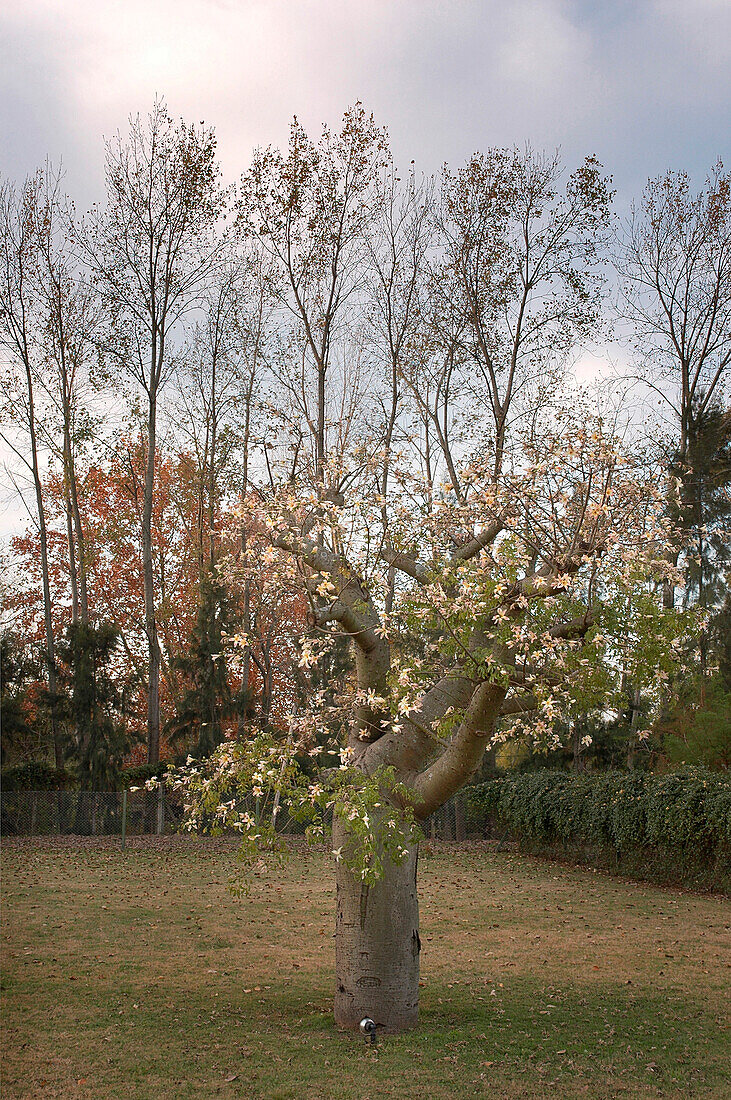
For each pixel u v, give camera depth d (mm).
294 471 9320
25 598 33469
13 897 13547
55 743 27062
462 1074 6277
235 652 8047
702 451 22031
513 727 8195
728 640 20031
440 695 8055
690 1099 5840
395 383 24344
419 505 8742
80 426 28141
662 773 18359
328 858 18500
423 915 12727
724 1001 8250
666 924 12164
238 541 14258
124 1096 5848
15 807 22812
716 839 14945
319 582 7637
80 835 22594
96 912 12461
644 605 7184
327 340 23656
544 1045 6930
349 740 8289
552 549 7426
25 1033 7137
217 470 29828
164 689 33875
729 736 17609
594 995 8461
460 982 8992
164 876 16141
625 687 7484
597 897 14547
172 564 35000
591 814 17859
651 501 7613
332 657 24516
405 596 7449
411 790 7488
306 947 10500
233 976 9109
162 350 28078
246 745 7531
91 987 8578
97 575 34281
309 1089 5984
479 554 7598
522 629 6758
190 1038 7062
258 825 7352
